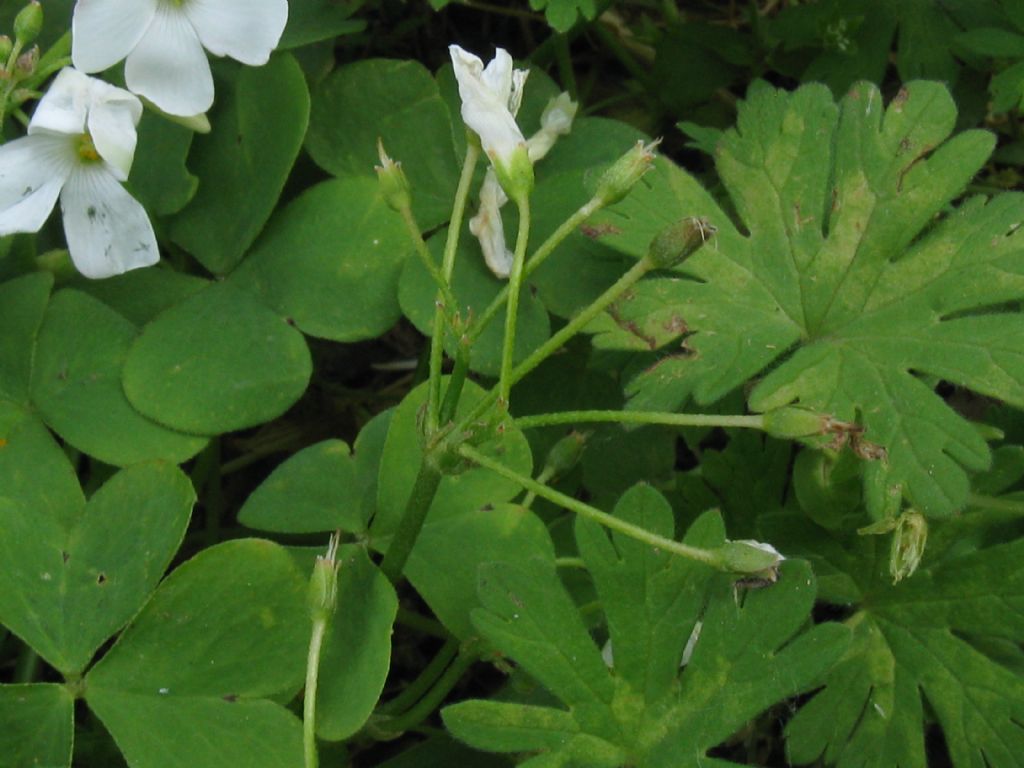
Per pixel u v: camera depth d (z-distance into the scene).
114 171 0.34
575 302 0.37
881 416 0.34
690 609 0.33
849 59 0.41
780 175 0.36
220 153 0.38
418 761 0.36
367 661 0.33
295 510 0.35
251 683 0.33
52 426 0.35
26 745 0.33
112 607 0.33
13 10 0.38
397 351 0.43
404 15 0.44
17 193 0.34
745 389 0.36
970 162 0.36
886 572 0.36
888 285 0.35
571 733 0.33
